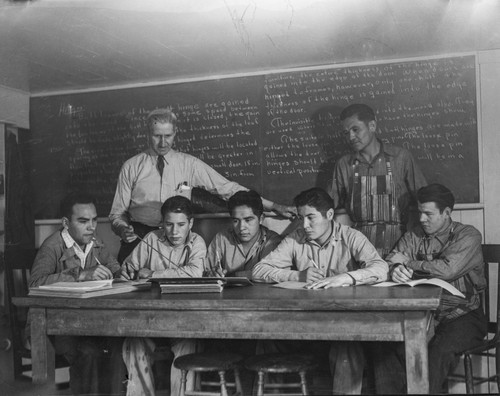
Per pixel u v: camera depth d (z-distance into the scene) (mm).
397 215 3994
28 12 4500
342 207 4086
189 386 3510
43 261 4344
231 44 4262
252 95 4246
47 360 3293
